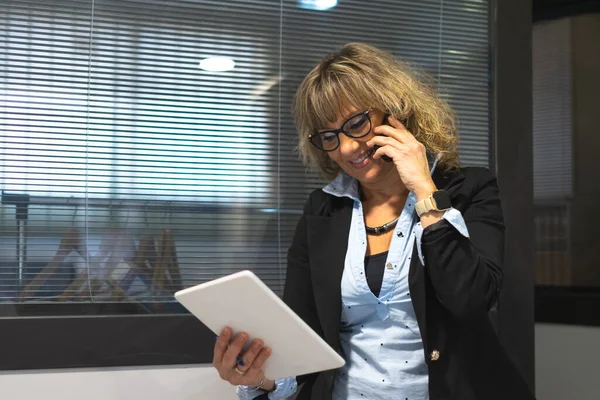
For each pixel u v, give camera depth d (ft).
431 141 4.96
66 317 5.84
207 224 6.33
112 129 6.15
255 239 6.43
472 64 6.99
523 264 6.79
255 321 3.95
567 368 8.11
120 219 6.13
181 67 6.32
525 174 6.91
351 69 4.73
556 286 8.47
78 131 6.07
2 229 5.88
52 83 6.04
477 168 5.02
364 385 4.70
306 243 5.22
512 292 6.75
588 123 8.47
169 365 6.07
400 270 4.62
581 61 8.52
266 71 6.52
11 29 5.96
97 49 6.14
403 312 4.64
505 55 6.96
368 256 4.80
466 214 4.73
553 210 8.55
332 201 5.23
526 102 6.98
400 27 6.85
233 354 4.20
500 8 6.98
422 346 4.67
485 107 7.00
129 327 5.97
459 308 4.24
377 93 4.68
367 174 4.81
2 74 5.94
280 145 6.52
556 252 8.50
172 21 6.32
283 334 3.96
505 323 6.70
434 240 4.24
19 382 5.74
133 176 6.18
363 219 4.98
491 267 4.42
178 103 6.31
